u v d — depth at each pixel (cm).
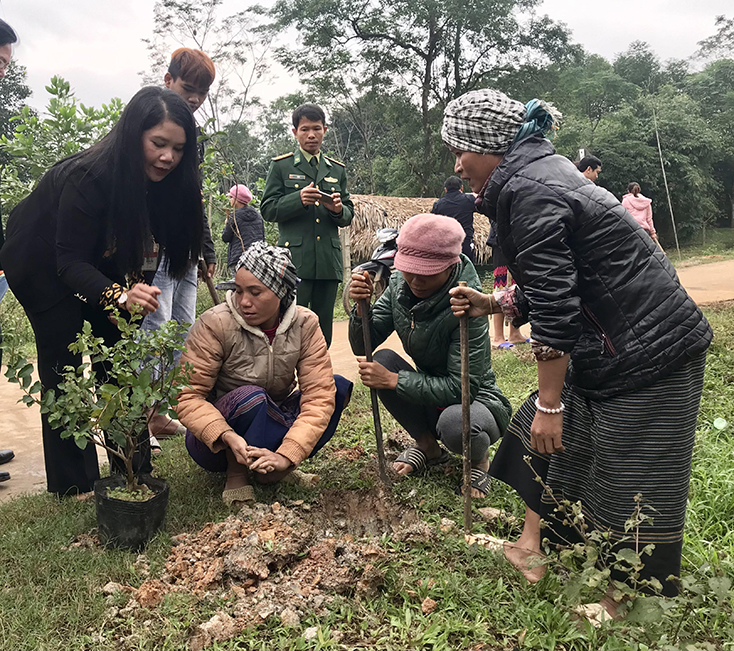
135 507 262
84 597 234
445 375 344
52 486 317
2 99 2425
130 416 259
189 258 328
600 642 216
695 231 2705
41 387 284
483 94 236
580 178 227
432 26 2583
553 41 2647
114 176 280
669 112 2756
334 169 523
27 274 296
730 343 605
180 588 238
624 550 204
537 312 223
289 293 315
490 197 236
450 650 210
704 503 312
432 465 359
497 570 256
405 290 333
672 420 223
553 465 254
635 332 221
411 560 262
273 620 222
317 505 317
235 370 320
